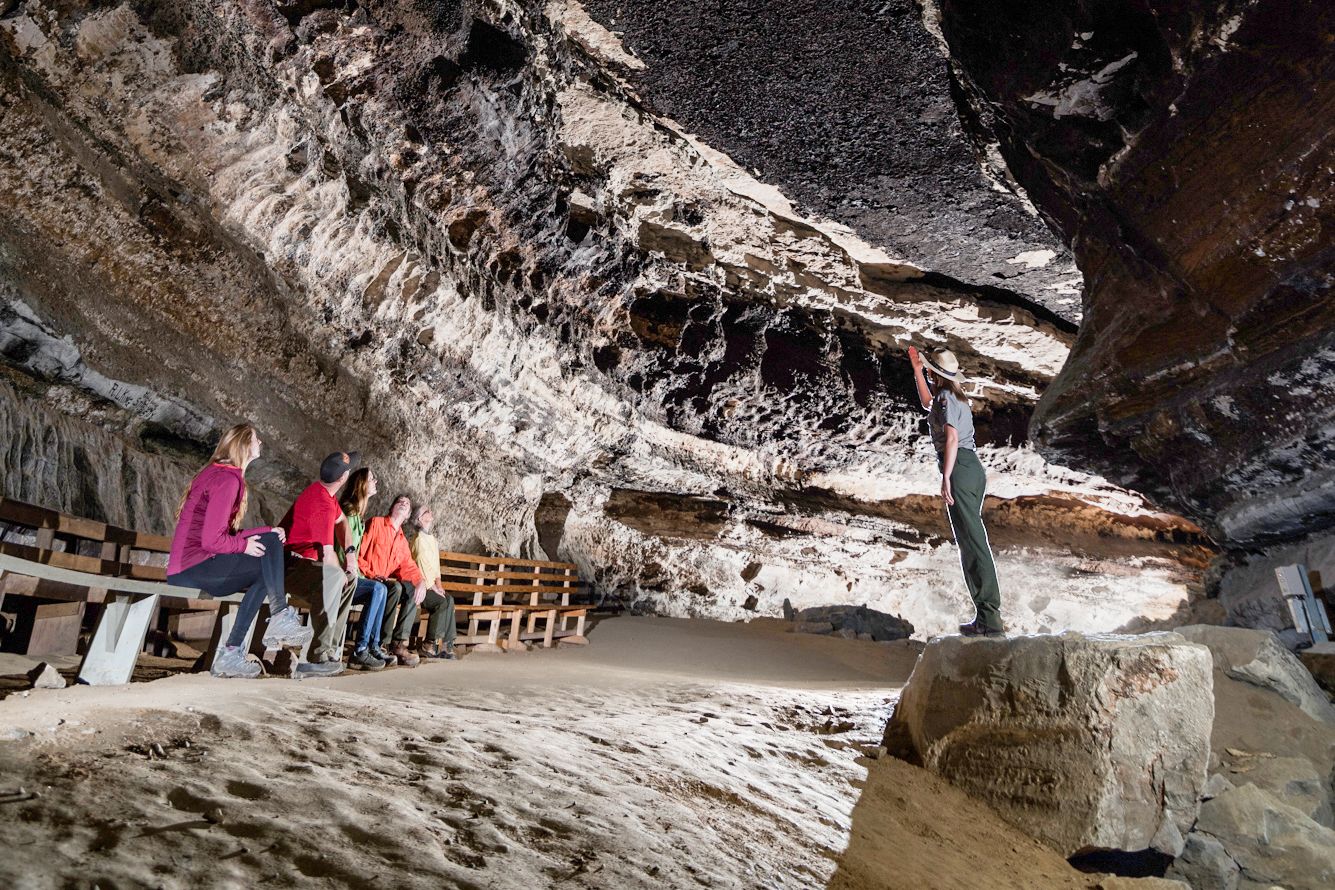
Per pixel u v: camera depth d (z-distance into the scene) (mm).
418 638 7418
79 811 2256
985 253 11789
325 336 8633
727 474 14992
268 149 7305
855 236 11836
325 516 5473
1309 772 5445
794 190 10812
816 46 8258
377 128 8477
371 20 7461
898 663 13633
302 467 8484
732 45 8430
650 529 14820
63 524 4695
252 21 6898
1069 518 18344
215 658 4766
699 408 13891
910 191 10500
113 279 6547
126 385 6664
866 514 16484
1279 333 6516
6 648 4793
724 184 10984
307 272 8172
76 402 6426
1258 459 7422
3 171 5625
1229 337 6891
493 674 6512
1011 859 4492
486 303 10305
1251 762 5578
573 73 9227
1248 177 6203
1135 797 4809
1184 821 4906
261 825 2414
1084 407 8617
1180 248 7039
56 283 6059
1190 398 7668
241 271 7551
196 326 7332
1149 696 4938
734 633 13844
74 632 5055
